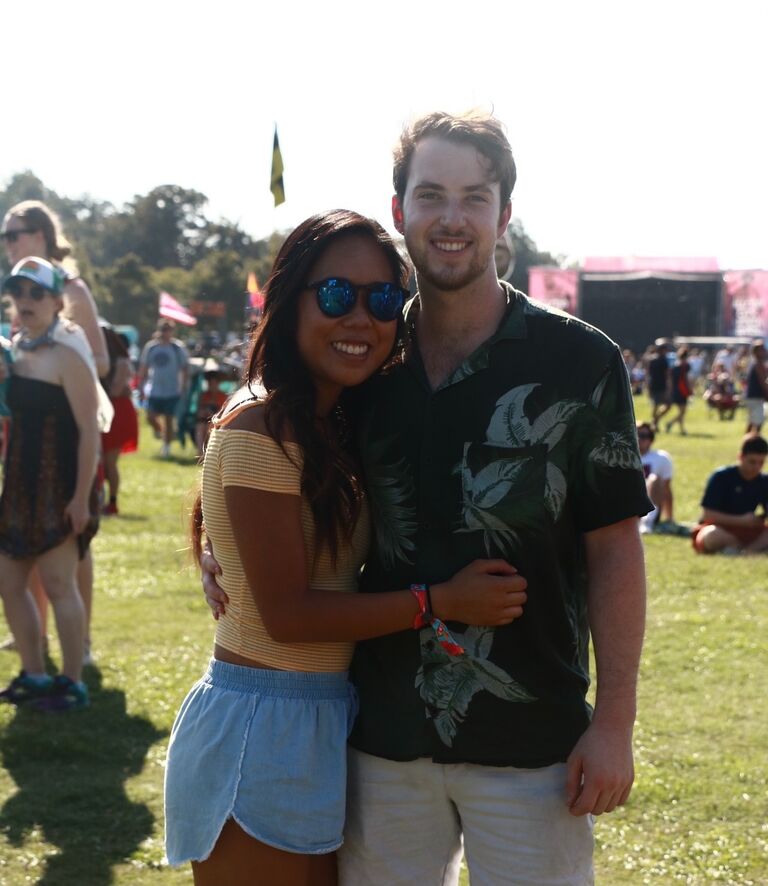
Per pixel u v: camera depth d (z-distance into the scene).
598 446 2.15
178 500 11.63
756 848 3.71
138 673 5.52
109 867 3.58
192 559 2.53
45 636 5.80
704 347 43.25
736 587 7.71
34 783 4.21
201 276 60.56
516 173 2.23
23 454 4.80
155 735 4.71
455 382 2.19
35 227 5.19
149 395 16.39
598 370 2.16
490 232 2.17
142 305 60.25
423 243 2.17
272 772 2.19
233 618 2.28
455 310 2.21
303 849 2.20
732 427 23.75
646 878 3.51
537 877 2.19
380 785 2.27
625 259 49.78
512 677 2.17
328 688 2.28
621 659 2.15
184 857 2.25
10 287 4.74
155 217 91.94
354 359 2.22
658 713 4.99
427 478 2.20
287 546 2.16
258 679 2.25
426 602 2.13
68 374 4.76
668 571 8.22
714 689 5.34
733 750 4.54
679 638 6.23
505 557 2.15
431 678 2.19
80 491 4.83
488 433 2.16
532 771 2.20
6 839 3.76
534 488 2.14
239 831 2.20
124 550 8.79
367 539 2.32
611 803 2.11
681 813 3.97
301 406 2.18
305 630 2.16
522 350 2.18
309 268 2.23
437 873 2.31
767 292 45.53
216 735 2.23
